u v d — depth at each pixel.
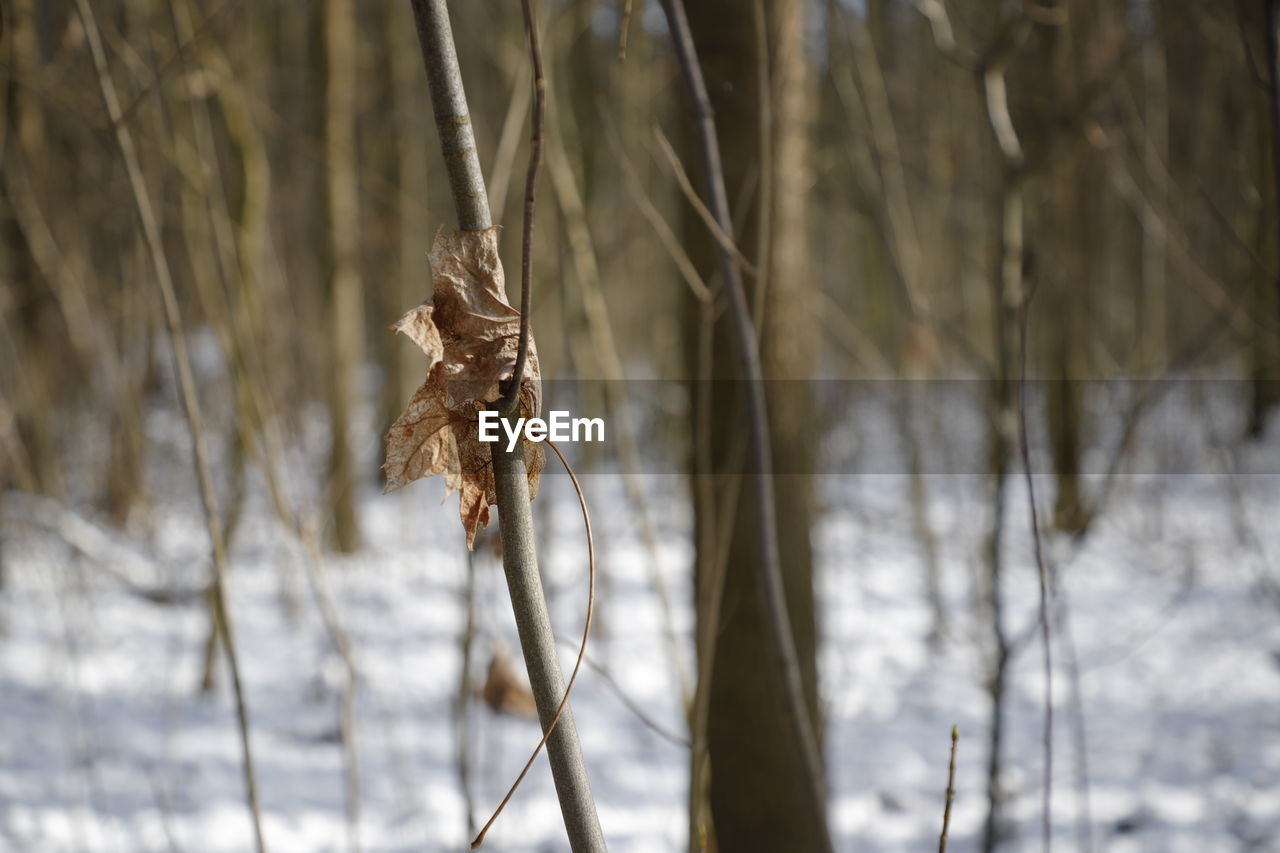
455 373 0.73
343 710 2.53
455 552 5.38
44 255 4.97
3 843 3.23
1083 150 4.73
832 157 3.92
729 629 2.34
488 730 3.38
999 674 2.16
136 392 5.48
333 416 6.09
